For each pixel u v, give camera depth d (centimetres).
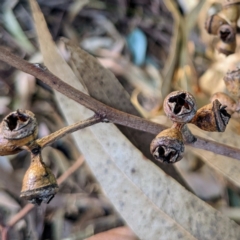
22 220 32
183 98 22
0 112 38
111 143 27
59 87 23
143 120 24
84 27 45
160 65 41
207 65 38
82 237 31
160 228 26
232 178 27
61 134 23
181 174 29
